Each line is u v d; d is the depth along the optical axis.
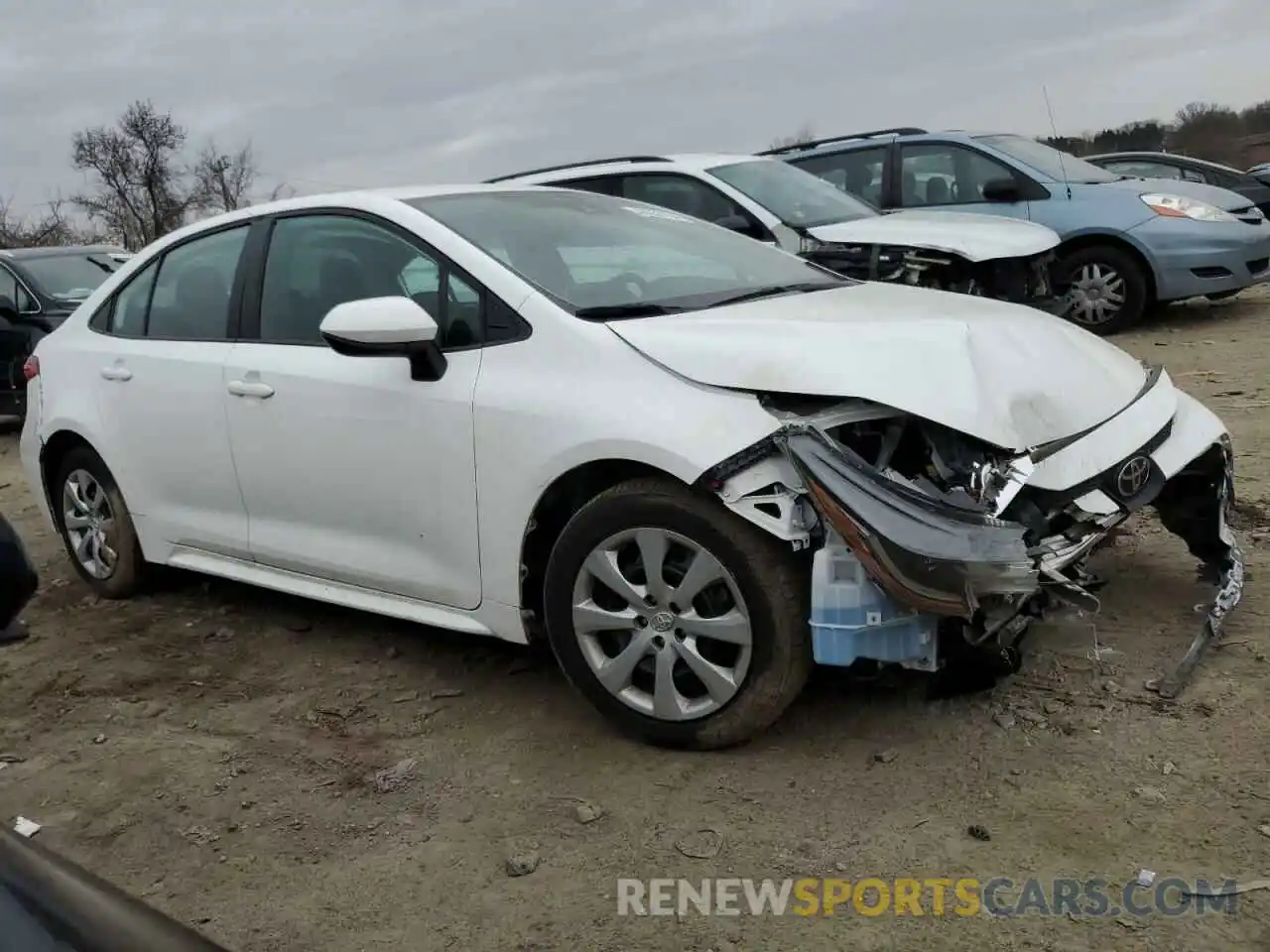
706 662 3.16
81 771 3.53
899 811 2.90
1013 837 2.76
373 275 3.93
